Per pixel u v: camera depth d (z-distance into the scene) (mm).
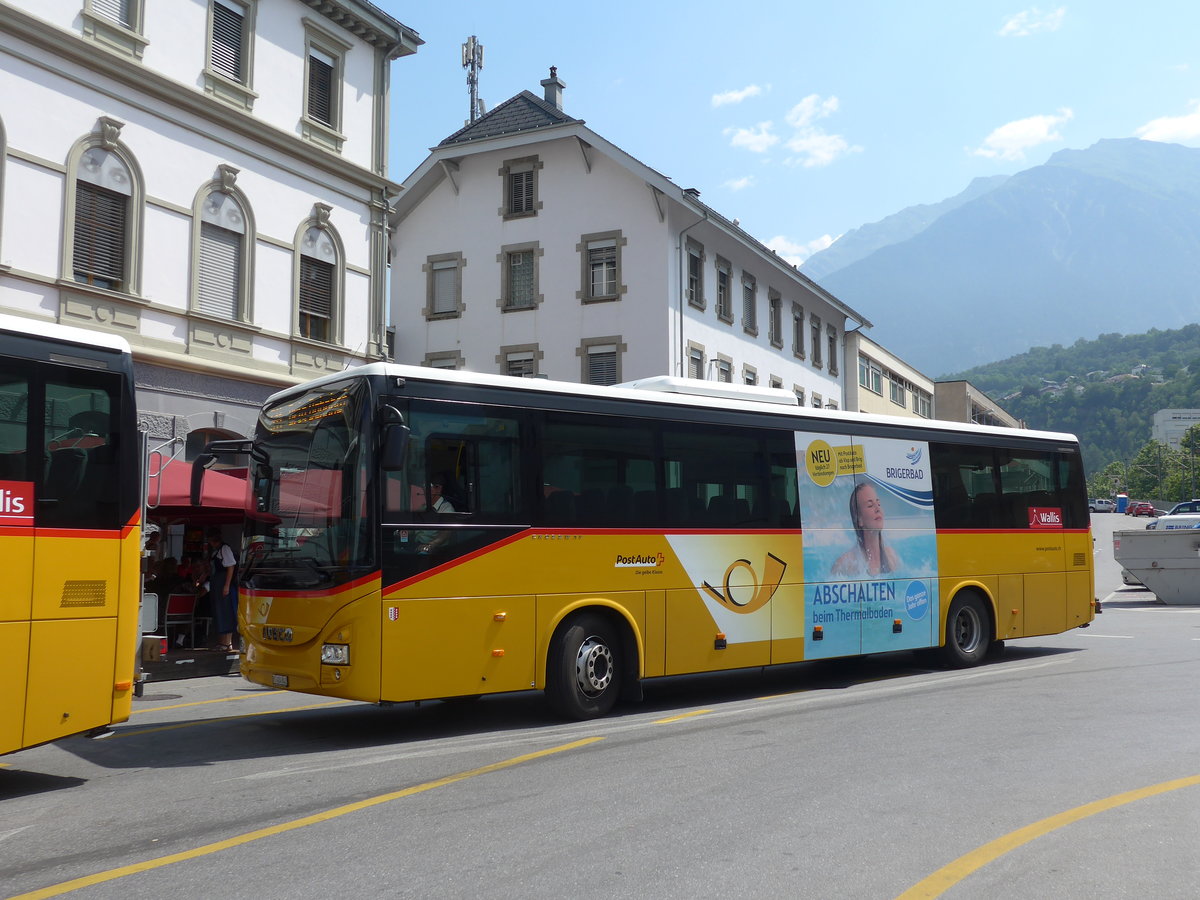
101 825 6473
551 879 5266
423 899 4965
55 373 7660
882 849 5770
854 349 51469
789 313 44125
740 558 11844
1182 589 26172
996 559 14891
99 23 17406
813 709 10836
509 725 10234
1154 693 11539
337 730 10125
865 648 13062
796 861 5559
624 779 7527
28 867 5586
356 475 9242
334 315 22250
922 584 13883
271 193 20781
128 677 7961
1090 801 6805
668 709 11148
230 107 19594
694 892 5070
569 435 10594
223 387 19578
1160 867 5438
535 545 10141
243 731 10125
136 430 8180
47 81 16594
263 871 5426
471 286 35438
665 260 33062
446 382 9789
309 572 9375
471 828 6230
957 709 10609
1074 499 16203
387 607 9125
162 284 18453
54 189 16656
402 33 23688
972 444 14898
